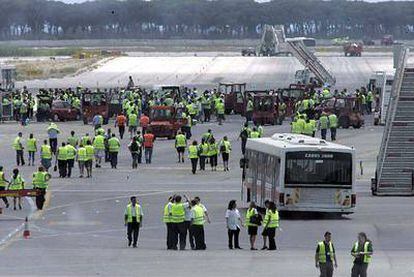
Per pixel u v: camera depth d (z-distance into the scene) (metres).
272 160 99.31
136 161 142.62
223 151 138.75
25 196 104.81
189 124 176.00
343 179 97.31
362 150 159.00
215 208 106.69
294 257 77.19
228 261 75.25
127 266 73.06
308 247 83.25
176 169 141.38
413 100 123.31
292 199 97.00
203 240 81.62
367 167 141.62
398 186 118.12
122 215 102.62
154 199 113.56
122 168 142.38
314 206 97.19
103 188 122.31
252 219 81.19
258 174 104.31
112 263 74.50
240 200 113.00
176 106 186.62
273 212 81.25
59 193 118.06
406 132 120.44
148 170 140.12
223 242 86.56
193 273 70.06
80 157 131.62
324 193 97.19
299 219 99.94
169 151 163.12
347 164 97.25
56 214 103.06
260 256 77.81
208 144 139.62
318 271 70.56
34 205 109.56
